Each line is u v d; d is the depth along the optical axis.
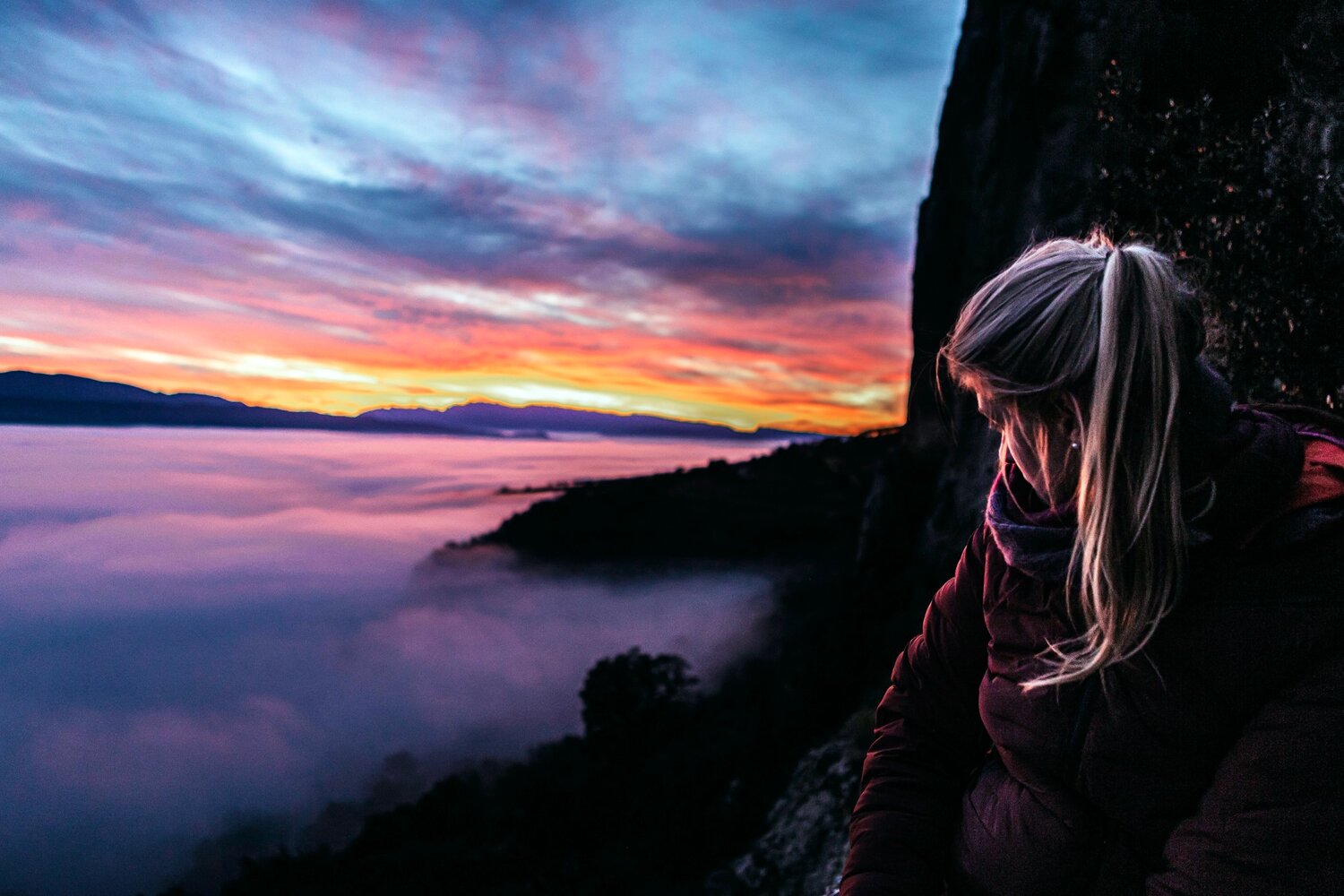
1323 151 1.54
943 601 0.88
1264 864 0.53
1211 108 1.90
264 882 33.00
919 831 0.81
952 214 12.49
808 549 87.88
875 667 15.27
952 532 9.02
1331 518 0.52
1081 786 0.66
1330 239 1.51
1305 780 0.52
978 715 0.84
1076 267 0.61
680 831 20.42
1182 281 0.60
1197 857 0.57
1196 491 0.56
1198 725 0.58
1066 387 0.60
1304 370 1.56
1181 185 2.00
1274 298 1.64
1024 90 7.89
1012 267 0.66
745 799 19.33
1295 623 0.53
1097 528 0.58
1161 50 2.10
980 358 0.65
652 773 31.17
